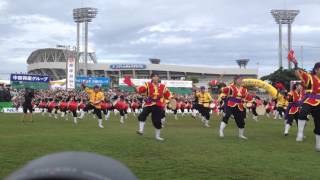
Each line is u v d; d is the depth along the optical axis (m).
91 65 120.62
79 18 92.06
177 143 13.25
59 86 71.69
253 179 8.36
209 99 24.62
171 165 9.65
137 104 36.88
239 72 126.25
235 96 15.49
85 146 12.32
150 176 8.55
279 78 70.88
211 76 127.62
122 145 12.54
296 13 81.69
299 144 13.59
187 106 38.38
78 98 30.77
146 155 10.97
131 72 123.94
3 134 16.14
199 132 17.97
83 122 26.03
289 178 8.46
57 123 24.56
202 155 11.01
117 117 33.44
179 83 70.81
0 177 8.35
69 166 1.75
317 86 12.53
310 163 10.03
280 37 82.25
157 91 14.74
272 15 82.69
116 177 1.80
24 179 1.67
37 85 58.47
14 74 56.53
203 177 8.50
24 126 21.30
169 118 32.94
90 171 1.75
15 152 11.14
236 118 15.54
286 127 16.92
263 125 24.34
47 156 1.88
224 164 9.78
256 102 30.02
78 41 93.50
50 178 1.67
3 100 42.03
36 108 41.06
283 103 30.03
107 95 40.50
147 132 17.30
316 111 12.39
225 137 15.51
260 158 10.60
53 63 131.25
